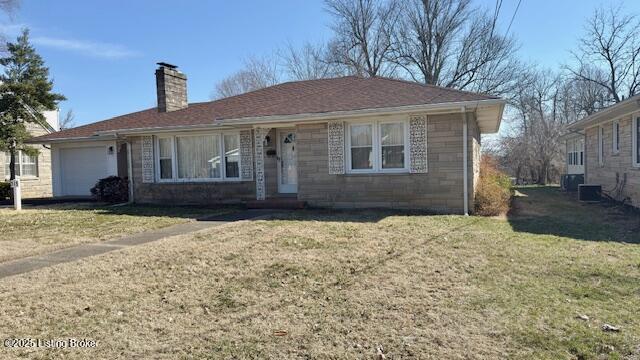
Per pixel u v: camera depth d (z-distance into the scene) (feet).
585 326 12.64
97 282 17.40
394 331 12.57
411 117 37.58
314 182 40.88
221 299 15.47
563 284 16.62
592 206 44.01
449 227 28.81
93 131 54.80
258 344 11.98
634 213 37.50
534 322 12.96
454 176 36.68
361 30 115.03
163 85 53.93
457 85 110.52
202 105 53.93
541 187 77.15
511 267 18.95
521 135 106.22
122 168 57.72
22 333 12.82
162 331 12.91
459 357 11.01
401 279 17.26
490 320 13.17
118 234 28.45
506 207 39.50
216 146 48.08
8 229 31.83
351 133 39.83
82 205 49.70
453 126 36.47
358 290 16.07
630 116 42.50
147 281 17.48
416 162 37.60
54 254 22.81
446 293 15.64
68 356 11.44
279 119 39.93
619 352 11.14
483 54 106.63
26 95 65.92
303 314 13.99
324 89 47.19
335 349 11.60
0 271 19.45
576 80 108.06
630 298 15.03
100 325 13.34
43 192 73.82
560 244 23.77
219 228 29.27
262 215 35.76
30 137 63.57
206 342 12.18
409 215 34.71
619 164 46.11
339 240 24.57
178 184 49.21
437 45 109.50
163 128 47.37
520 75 107.55
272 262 19.90
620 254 21.38
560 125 102.53
